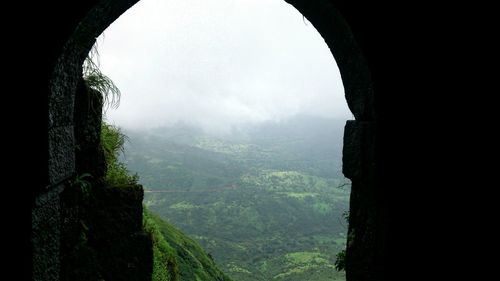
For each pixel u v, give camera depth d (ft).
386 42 7.70
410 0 7.04
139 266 13.29
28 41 7.93
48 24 7.93
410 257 7.41
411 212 7.39
